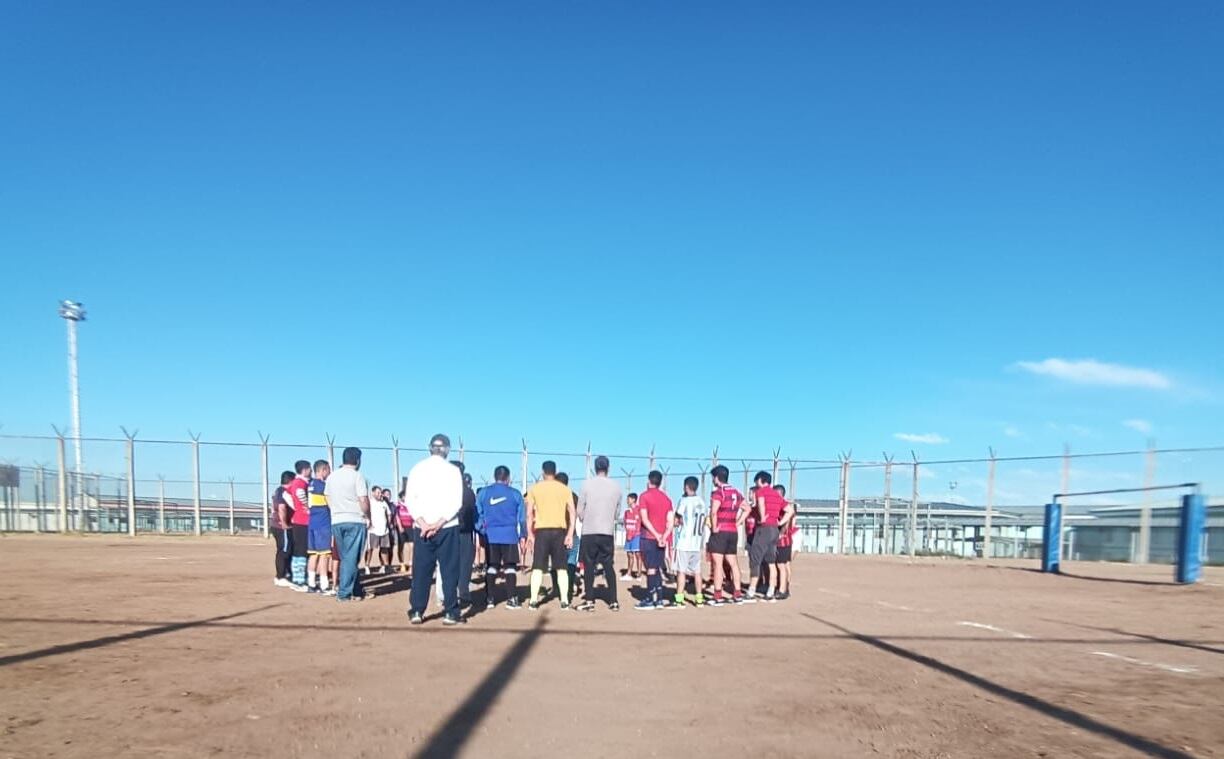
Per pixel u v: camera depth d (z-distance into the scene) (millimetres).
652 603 10078
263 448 28078
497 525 10070
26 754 4059
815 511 27484
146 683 5512
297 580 11328
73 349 33188
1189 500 14672
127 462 27188
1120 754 4266
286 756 4098
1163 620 9523
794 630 8266
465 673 5984
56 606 9219
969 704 5262
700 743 4418
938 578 15727
